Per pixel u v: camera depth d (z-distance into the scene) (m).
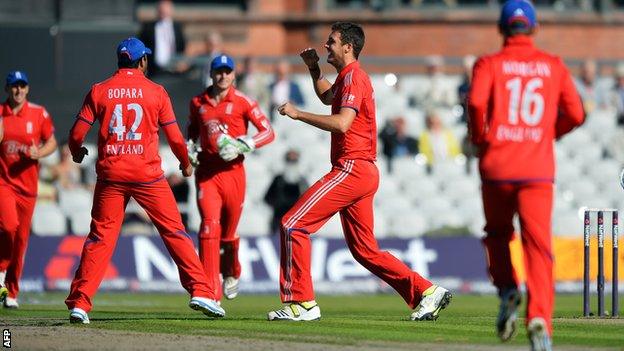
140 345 30.02
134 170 35.31
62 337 31.94
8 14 71.56
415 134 79.56
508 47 28.09
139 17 86.88
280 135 76.75
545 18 90.25
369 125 36.00
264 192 73.12
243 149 41.09
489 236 28.73
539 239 27.22
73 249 62.75
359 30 35.81
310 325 35.34
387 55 89.31
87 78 72.00
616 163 78.94
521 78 27.78
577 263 64.94
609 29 91.12
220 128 41.69
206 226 41.47
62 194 69.00
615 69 87.19
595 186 76.94
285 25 88.81
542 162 27.56
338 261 64.12
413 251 64.94
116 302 53.84
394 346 29.97
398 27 89.25
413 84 83.75
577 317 39.06
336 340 31.30
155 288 62.59
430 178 75.06
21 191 45.22
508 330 28.06
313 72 37.84
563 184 76.88
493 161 27.69
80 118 35.38
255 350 28.98
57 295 58.50
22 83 44.59
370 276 64.19
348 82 35.25
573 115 28.28
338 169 35.97
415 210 72.44
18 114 44.91
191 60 74.81
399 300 58.56
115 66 72.31
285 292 36.50
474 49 89.88
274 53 88.62
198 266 36.44
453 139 76.25
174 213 36.12
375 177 36.22
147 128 35.47
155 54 74.06
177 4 87.88
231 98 41.72
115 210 35.75
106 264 35.94
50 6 71.94
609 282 62.81
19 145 44.91
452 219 71.75
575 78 84.94
